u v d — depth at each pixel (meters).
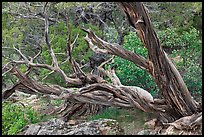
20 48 14.26
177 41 11.44
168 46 11.84
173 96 8.72
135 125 9.76
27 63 9.96
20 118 10.58
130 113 10.86
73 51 12.13
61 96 9.55
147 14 7.75
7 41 14.02
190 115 8.87
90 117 11.05
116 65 11.45
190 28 13.03
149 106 9.07
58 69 10.09
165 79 8.51
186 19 14.10
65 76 10.12
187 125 8.37
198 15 14.26
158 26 14.16
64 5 12.64
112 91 9.29
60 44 12.30
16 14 14.04
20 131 9.93
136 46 11.20
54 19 13.03
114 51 8.69
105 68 12.43
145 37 7.95
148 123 9.52
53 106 12.71
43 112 11.75
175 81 8.63
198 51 11.52
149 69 8.58
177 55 12.08
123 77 11.20
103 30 14.23
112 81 10.35
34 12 13.89
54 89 9.88
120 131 9.37
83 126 9.62
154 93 11.15
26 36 14.78
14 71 9.78
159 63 8.33
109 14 14.33
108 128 9.42
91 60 12.82
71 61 10.05
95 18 14.14
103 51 8.84
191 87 11.30
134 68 10.94
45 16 10.17
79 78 10.09
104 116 10.79
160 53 8.22
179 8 13.97
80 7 13.62
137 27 7.87
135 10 7.66
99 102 9.52
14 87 10.01
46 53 12.39
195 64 11.28
